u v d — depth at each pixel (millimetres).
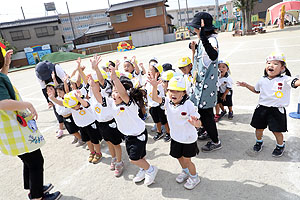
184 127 2449
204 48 2793
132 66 5102
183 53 15078
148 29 36469
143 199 2521
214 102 3068
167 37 37250
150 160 3316
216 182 2609
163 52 17984
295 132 3434
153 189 2670
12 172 3588
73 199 2701
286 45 11305
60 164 3604
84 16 56094
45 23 37031
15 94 2268
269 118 2785
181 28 36719
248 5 22375
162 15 36438
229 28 39219
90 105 3322
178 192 2553
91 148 3588
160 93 3637
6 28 34656
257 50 11250
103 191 2779
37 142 2387
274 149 3008
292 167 2666
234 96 5391
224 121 4215
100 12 57031
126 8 36125
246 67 7871
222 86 4016
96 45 35812
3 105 1961
